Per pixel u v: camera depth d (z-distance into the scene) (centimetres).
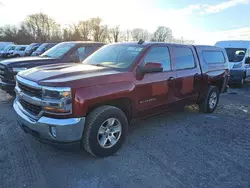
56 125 293
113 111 342
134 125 492
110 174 304
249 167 334
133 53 411
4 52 2731
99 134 335
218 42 1230
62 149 326
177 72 464
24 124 331
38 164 322
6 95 712
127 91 359
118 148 362
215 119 558
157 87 416
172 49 463
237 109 671
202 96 564
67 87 293
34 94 316
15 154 346
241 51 1116
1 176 291
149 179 296
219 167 330
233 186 288
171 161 342
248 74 1142
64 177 294
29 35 5938
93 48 792
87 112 326
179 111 615
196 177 304
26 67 626
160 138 426
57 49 790
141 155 358
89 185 280
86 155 351
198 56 538
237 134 461
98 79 327
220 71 613
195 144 405
